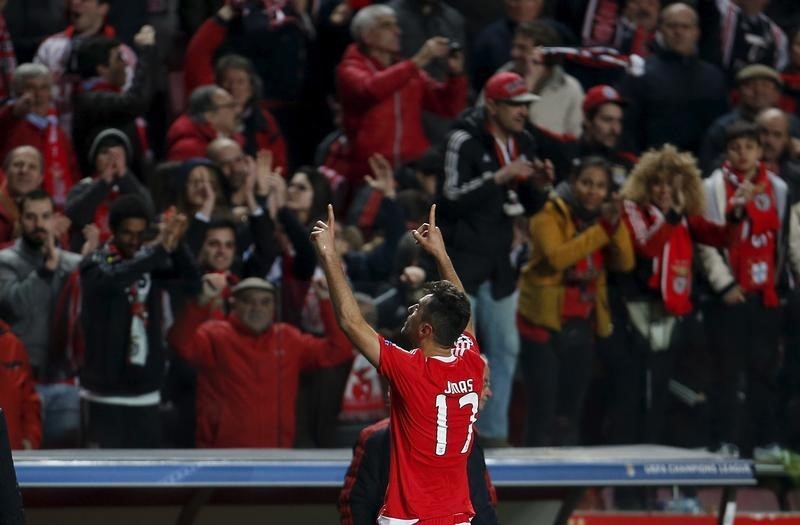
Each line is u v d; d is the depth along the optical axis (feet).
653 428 105.09
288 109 128.06
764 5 142.61
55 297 90.38
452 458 69.26
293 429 95.25
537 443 101.86
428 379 68.39
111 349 91.50
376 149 119.14
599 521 104.37
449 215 101.50
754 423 108.47
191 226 98.84
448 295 69.72
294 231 105.29
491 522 71.92
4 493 56.95
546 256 101.86
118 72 113.91
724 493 95.86
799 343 109.91
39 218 90.02
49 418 89.86
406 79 117.70
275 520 97.71
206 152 110.83
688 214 106.01
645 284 104.47
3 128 109.60
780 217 109.70
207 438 93.40
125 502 94.22
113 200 102.47
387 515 68.90
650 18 133.08
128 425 91.66
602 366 103.76
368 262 108.37
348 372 96.89
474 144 101.96
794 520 106.52
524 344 101.96
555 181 117.39
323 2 129.29
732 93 133.90
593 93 118.01
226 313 94.32
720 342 107.14
